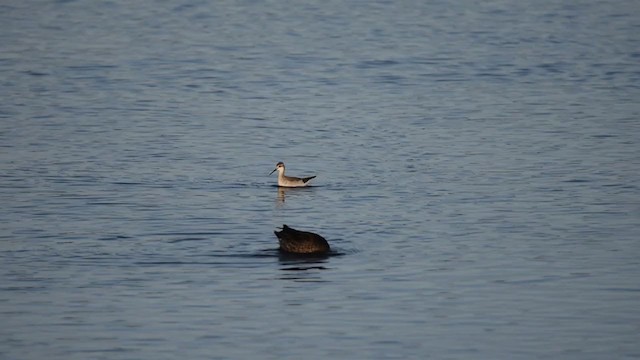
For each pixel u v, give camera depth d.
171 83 53.94
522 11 81.12
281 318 22.23
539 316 22.30
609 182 33.91
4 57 60.88
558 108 47.03
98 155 37.97
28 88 51.69
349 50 65.12
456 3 85.62
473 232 28.48
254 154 38.56
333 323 21.97
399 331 21.55
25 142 39.88
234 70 58.16
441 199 32.06
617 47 65.19
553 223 29.31
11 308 22.70
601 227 28.88
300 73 57.44
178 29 73.00
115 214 30.25
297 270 25.19
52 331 21.48
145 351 20.55
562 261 25.91
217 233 28.38
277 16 79.25
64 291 23.75
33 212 30.39
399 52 64.25
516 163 36.69
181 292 23.72
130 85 53.09
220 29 73.31
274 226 29.19
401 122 44.22
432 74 56.88
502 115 45.56
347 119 45.00
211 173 35.66
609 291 23.75
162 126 43.31
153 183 34.12
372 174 35.53
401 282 24.38
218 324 21.89
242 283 24.36
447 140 40.62
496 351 20.56
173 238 27.86
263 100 49.59
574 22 75.62
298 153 38.72
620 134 41.25
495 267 25.48
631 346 20.75
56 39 67.69
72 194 32.50
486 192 32.84
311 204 31.64
